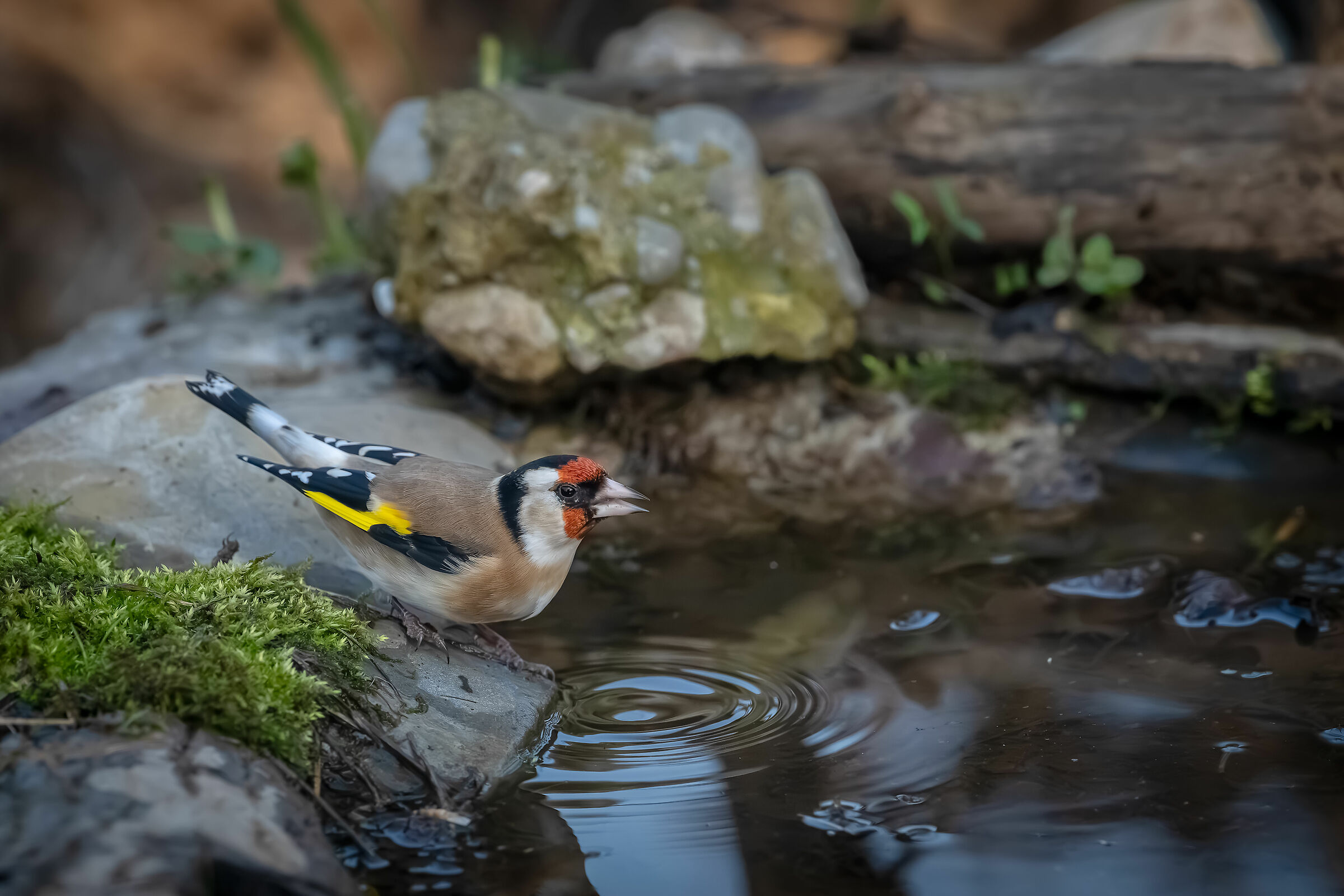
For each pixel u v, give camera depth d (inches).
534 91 451.5
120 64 959.6
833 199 462.0
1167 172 423.2
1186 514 386.9
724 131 440.8
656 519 391.9
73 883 175.8
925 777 248.2
